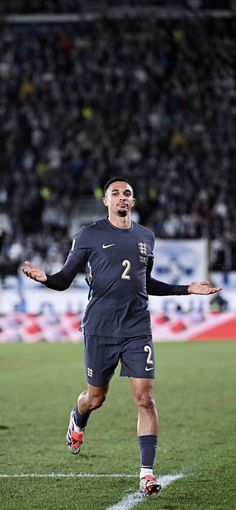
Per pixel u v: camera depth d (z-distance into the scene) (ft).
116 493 62.59
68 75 350.02
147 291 67.15
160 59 350.02
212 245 239.09
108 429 92.07
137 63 349.20
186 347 188.34
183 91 335.67
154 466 72.43
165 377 136.56
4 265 238.68
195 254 208.85
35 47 358.64
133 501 59.88
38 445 82.64
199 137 312.29
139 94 335.26
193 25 358.02
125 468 71.97
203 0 364.38
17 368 152.56
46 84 342.85
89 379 65.16
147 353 63.31
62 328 213.87
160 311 219.20
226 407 106.63
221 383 129.08
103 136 317.42
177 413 102.17
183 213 270.67
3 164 311.47
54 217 279.28
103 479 67.56
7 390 124.26
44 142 318.86
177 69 345.72
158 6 365.81
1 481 66.90
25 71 348.59
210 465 72.49
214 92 334.85
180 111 326.65
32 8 373.20
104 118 325.62
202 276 208.33
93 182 295.07
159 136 314.76
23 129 324.39
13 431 90.74
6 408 106.93
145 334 63.77
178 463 73.61
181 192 281.13
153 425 62.34
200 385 127.03
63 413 102.99
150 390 63.05
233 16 358.43
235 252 236.22
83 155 313.12
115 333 63.62
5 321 216.33
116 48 355.15
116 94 334.85
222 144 308.19
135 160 305.12
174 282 209.26
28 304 225.97
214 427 92.58
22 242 257.55
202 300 219.20
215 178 289.74
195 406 107.55
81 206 289.74
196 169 293.64
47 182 299.17
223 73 345.72
